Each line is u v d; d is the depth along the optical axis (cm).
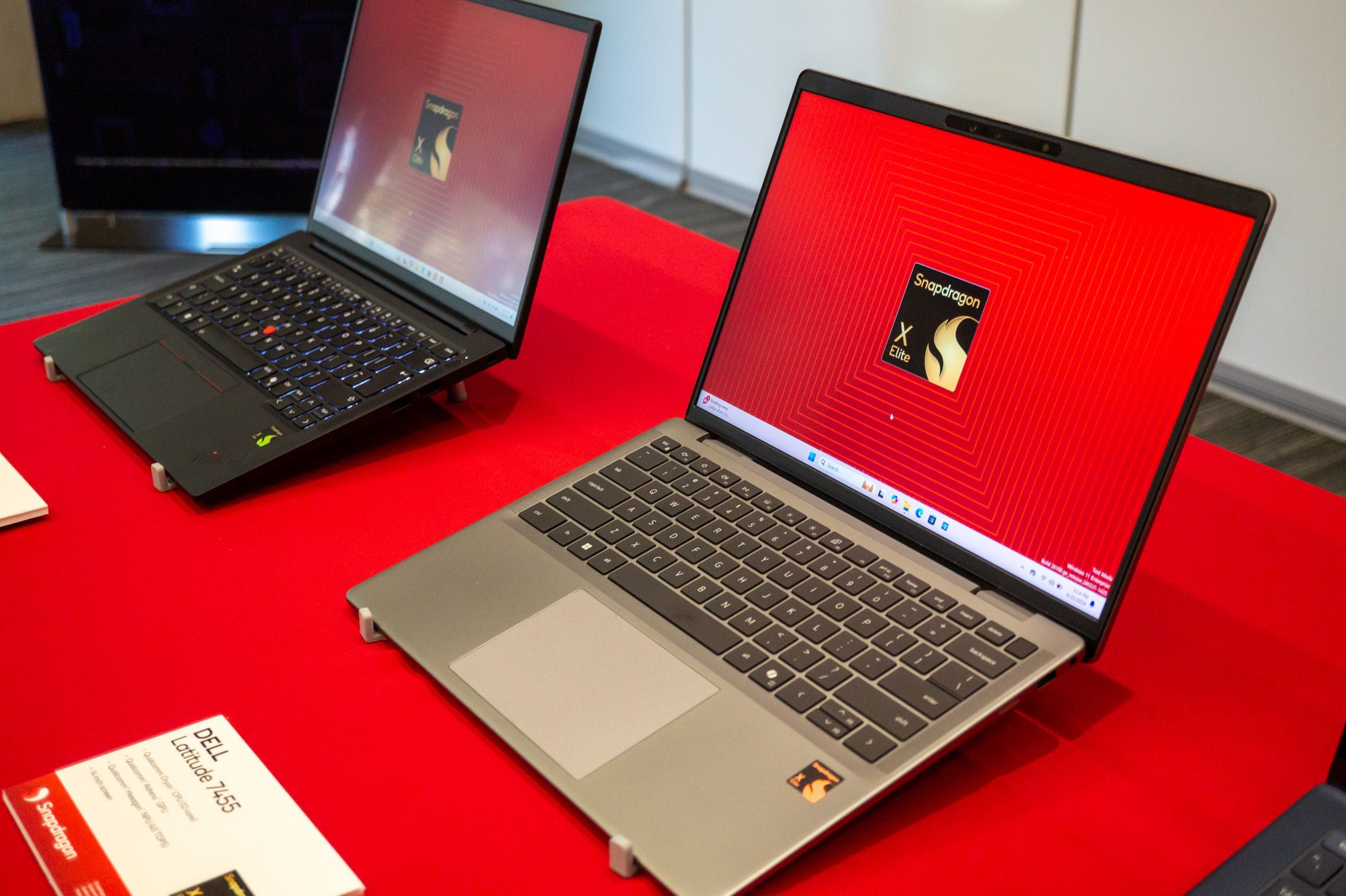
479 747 58
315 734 59
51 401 90
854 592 64
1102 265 61
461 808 55
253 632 66
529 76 86
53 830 52
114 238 317
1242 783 56
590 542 69
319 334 90
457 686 60
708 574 66
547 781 56
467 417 88
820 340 74
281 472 81
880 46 309
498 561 68
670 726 56
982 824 54
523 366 96
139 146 304
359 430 82
